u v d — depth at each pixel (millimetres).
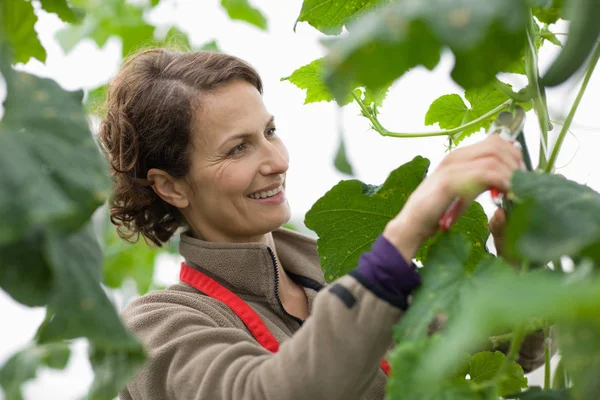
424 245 1077
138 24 2535
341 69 551
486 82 581
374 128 1126
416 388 688
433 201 817
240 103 1326
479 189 798
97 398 695
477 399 725
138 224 1530
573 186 683
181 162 1358
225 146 1316
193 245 1389
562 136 823
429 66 568
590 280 531
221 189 1334
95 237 698
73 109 656
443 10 524
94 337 625
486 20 520
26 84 655
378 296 848
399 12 540
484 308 509
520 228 625
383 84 571
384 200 1102
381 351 870
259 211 1350
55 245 616
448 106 1260
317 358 875
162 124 1350
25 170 571
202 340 1138
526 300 486
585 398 628
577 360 635
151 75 1400
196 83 1334
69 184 596
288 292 1454
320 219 1141
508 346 1271
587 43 669
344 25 1093
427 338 732
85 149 630
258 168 1325
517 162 813
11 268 635
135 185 1459
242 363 1030
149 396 1164
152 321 1239
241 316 1315
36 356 707
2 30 693
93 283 648
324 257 1172
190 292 1387
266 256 1358
